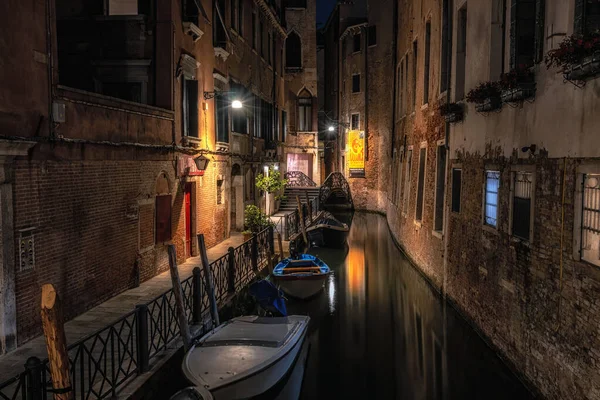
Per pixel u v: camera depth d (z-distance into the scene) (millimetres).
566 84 6270
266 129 23031
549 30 6820
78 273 8547
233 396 6633
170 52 11695
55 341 4332
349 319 11625
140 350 6566
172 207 12227
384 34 32156
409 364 9078
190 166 13195
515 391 7715
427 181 14688
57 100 7871
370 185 34250
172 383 7211
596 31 5352
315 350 9812
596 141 5559
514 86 7375
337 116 38406
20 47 7117
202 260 8852
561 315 6312
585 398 5703
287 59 32094
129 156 10055
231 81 17188
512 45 8172
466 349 9477
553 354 6512
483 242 9375
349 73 35438
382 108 32656
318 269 13398
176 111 12227
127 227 10141
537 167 7102
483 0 9602
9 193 6930
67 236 8219
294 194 28922
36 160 7461
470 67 10453
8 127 6902
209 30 14680
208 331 8500
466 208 10508
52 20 7766
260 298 10422
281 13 25984
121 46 11758
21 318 7195
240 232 18516
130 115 10102
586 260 5867
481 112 9570
